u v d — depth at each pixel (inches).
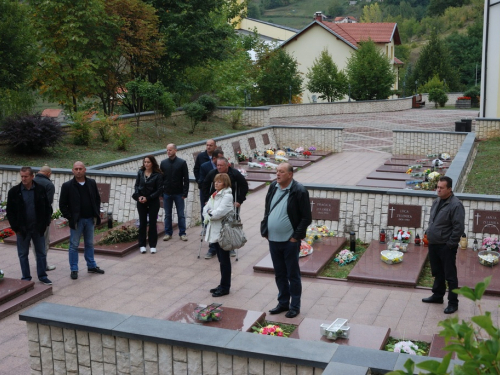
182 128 903.7
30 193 324.5
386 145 965.8
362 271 337.1
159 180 386.6
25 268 329.7
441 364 90.6
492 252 346.0
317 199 414.9
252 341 188.9
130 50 861.2
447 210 280.7
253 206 531.8
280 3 6161.4
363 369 166.1
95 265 355.3
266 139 906.1
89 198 347.6
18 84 690.8
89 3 792.9
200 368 191.3
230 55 1282.0
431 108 1716.3
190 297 313.3
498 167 591.2
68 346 209.6
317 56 1882.4
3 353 253.4
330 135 910.4
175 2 995.3
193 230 451.5
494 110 908.0
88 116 720.3
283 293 281.6
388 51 2007.9
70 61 824.9
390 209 393.4
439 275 292.2
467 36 2854.3
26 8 686.5
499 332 91.0
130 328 200.1
